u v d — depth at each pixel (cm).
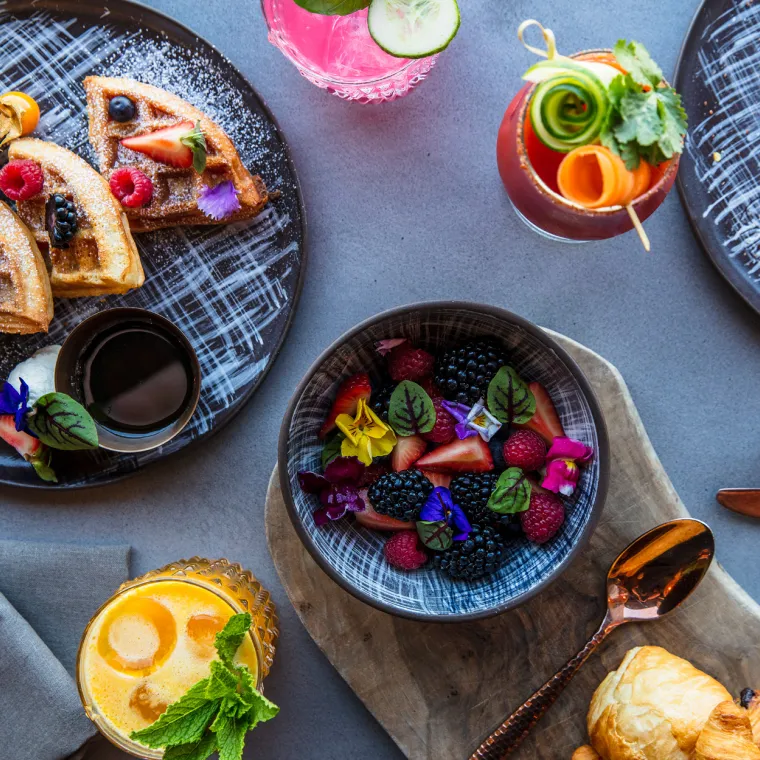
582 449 69
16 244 75
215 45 78
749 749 69
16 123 76
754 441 78
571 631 75
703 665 74
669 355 78
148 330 77
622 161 67
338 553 71
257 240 76
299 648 78
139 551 79
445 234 78
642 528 74
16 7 76
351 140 78
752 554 77
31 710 76
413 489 70
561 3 77
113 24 76
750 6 75
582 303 78
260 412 78
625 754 71
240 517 79
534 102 67
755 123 75
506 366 71
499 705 75
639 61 67
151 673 73
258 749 78
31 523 79
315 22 76
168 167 76
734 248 76
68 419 74
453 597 71
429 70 77
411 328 72
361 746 78
